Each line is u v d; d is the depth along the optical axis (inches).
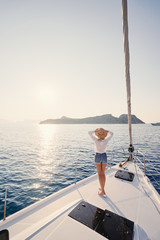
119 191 141.6
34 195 326.3
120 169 202.2
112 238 78.4
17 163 633.6
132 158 234.7
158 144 1200.8
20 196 321.1
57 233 79.1
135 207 115.6
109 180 167.5
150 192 140.2
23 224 93.0
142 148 997.2
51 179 430.3
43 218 97.7
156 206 117.2
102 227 86.6
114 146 1103.6
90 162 649.6
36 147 1151.6
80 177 449.4
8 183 397.7
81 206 108.5
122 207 115.0
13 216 97.3
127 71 136.1
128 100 171.2
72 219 92.4
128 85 150.9
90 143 1424.7
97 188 146.8
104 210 106.0
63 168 551.8
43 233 78.4
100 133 127.3
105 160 127.5
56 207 113.1
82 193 136.0
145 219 100.8
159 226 93.9
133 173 184.7
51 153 884.0
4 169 538.6
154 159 673.6
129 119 202.8
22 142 1499.8
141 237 82.7
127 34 109.1
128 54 122.4
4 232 55.7
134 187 150.6
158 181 409.1
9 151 961.5
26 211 105.0
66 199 125.2
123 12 98.3
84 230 83.0
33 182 405.7
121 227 87.8
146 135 2218.3
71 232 80.7
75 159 714.2
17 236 77.5
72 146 1208.8
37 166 582.2
